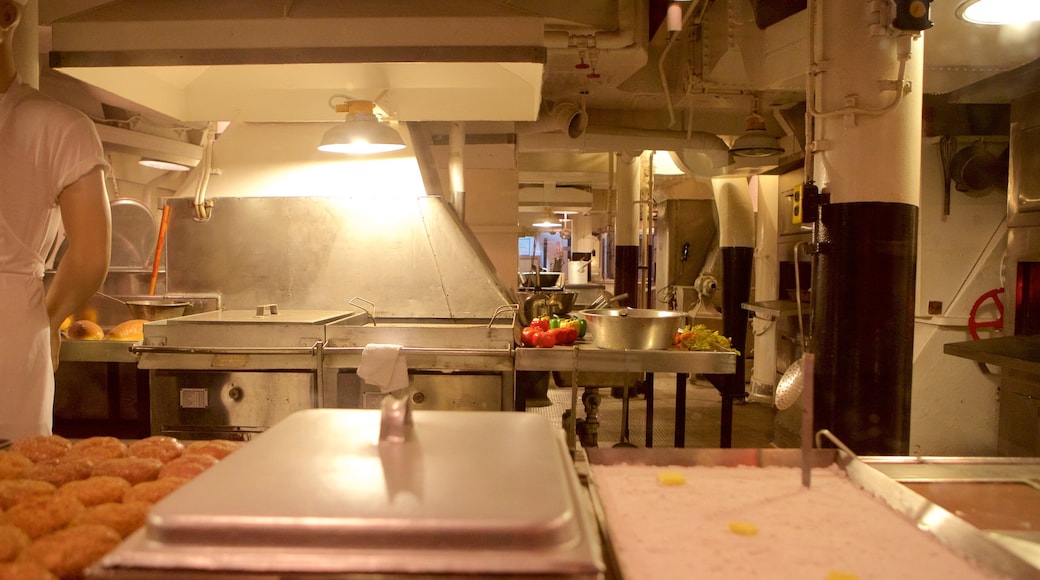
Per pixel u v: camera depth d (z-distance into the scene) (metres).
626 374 3.54
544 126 5.93
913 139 2.93
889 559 1.19
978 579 1.12
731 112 6.57
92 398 3.99
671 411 6.10
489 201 5.91
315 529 0.85
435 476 1.01
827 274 3.03
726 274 7.01
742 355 6.70
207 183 3.95
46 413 2.11
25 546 1.04
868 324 2.92
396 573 0.82
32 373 2.06
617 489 1.54
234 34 2.75
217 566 0.83
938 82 4.41
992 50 3.86
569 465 1.22
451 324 3.67
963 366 4.30
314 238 3.87
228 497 0.93
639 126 6.61
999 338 3.74
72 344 3.42
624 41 4.22
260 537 0.85
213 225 3.90
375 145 3.71
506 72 3.29
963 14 3.19
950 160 4.41
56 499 1.20
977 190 4.38
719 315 7.93
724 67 4.75
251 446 1.16
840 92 2.97
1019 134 3.89
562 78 5.40
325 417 1.38
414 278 3.83
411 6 2.74
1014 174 3.94
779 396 2.62
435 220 3.84
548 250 20.30
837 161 2.99
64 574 1.00
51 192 2.11
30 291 2.08
